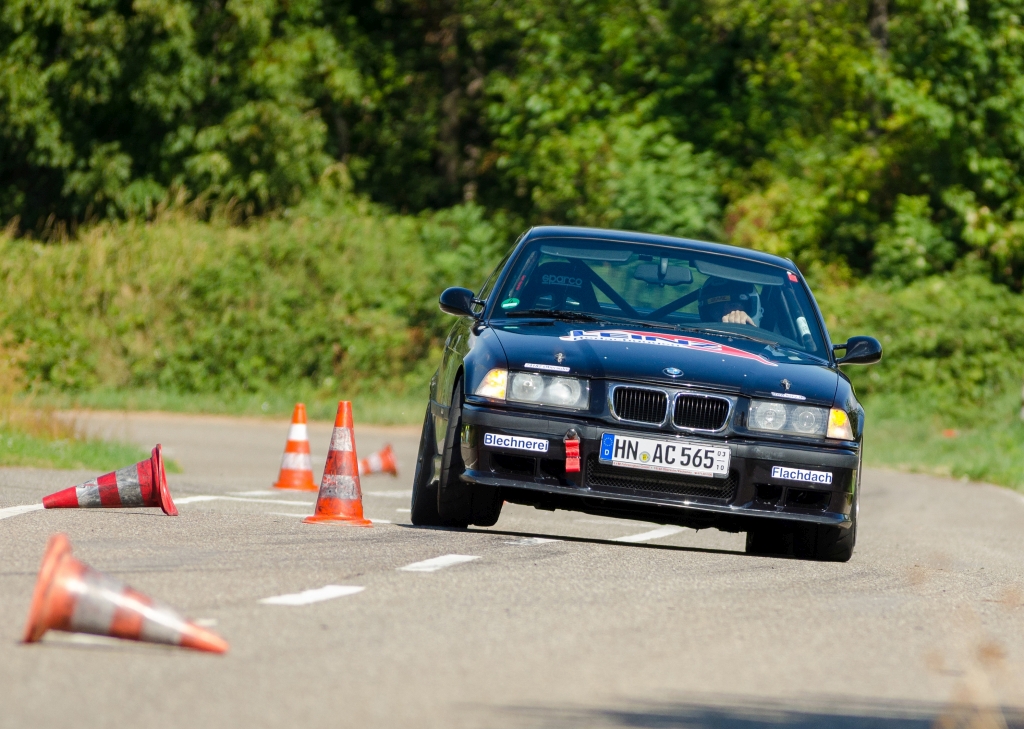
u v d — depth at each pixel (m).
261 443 76.69
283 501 42.41
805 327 35.50
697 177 129.38
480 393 31.14
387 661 17.94
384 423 101.50
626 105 144.88
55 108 137.62
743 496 31.03
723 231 130.50
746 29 149.00
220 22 140.88
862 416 32.81
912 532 44.12
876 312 113.19
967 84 129.12
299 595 22.30
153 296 110.81
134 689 15.76
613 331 33.19
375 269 118.31
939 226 128.75
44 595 17.20
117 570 23.98
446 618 21.06
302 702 15.64
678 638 20.59
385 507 43.84
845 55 145.75
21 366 102.62
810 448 31.20
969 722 16.67
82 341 106.06
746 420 31.12
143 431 79.94
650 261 36.19
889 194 134.75
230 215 137.62
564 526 40.22
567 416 30.81
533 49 156.50
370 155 166.38
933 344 111.25
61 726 14.16
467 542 30.17
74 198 140.00
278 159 138.38
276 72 140.25
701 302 35.31
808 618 23.12
